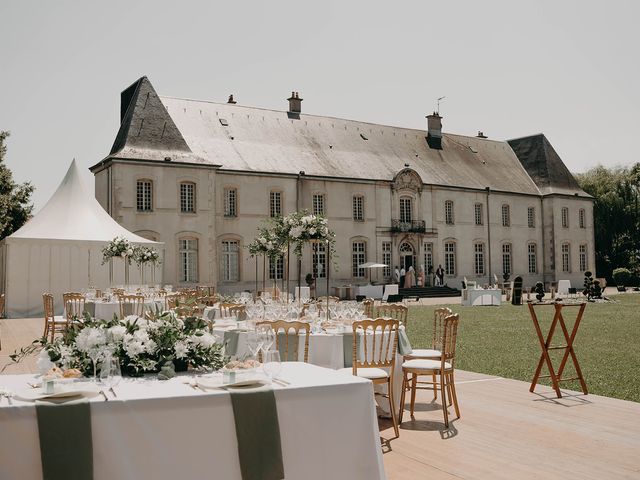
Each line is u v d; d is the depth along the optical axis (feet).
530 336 54.49
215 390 12.27
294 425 12.46
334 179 121.08
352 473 12.88
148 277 86.99
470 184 143.74
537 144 165.27
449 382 26.40
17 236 75.87
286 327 21.47
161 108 107.76
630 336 54.08
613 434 21.85
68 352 14.43
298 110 133.59
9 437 10.64
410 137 147.13
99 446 11.05
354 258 124.36
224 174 109.60
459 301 115.03
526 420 23.91
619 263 174.81
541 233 156.56
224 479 11.81
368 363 22.89
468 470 17.98
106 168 102.22
